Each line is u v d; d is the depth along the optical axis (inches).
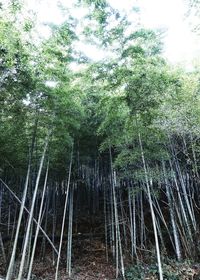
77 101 375.2
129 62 334.0
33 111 343.0
